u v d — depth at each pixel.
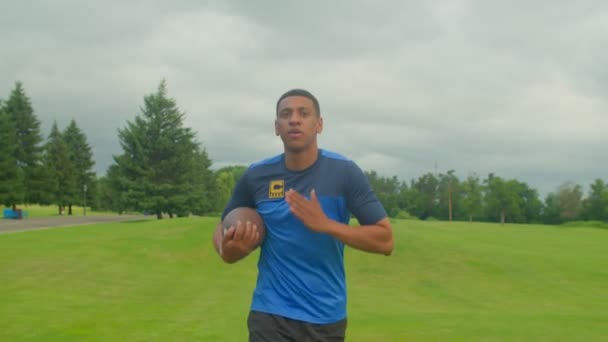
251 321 3.49
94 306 12.75
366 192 3.44
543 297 20.27
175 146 55.28
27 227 37.41
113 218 60.84
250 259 26.61
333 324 3.41
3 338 8.62
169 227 36.06
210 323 10.33
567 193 109.38
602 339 9.23
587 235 50.25
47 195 66.12
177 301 14.59
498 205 105.12
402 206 133.62
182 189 55.22
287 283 3.40
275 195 3.50
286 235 3.40
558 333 9.72
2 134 57.44
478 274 25.09
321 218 3.06
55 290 15.74
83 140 85.06
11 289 15.55
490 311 15.78
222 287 18.38
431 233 46.59
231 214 3.58
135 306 13.08
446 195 130.50
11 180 56.56
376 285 22.62
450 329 10.00
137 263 23.09
